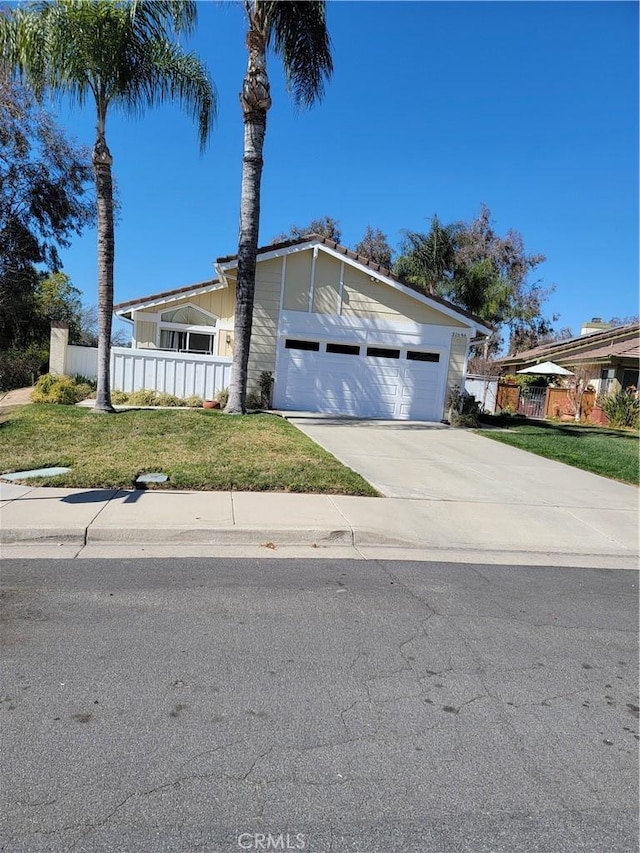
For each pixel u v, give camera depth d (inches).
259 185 522.6
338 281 660.7
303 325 656.4
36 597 178.4
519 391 999.6
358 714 123.6
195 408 574.2
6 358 986.1
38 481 305.3
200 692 129.2
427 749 113.0
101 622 162.6
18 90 727.1
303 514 272.5
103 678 133.4
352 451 443.2
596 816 97.1
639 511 328.2
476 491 348.2
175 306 702.5
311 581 202.1
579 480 402.9
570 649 159.9
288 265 650.2
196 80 508.1
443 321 682.2
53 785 98.7
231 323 703.7
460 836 91.4
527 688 138.0
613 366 946.1
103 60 438.3
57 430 419.5
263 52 499.5
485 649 157.4
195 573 204.7
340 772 105.0
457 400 669.9
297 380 661.9
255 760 107.3
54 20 426.3
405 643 158.2
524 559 245.9
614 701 134.0
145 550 228.5
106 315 488.1
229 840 88.5
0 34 429.4
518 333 1827.0
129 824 90.8
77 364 717.3
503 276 1579.7
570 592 206.7
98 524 240.7
